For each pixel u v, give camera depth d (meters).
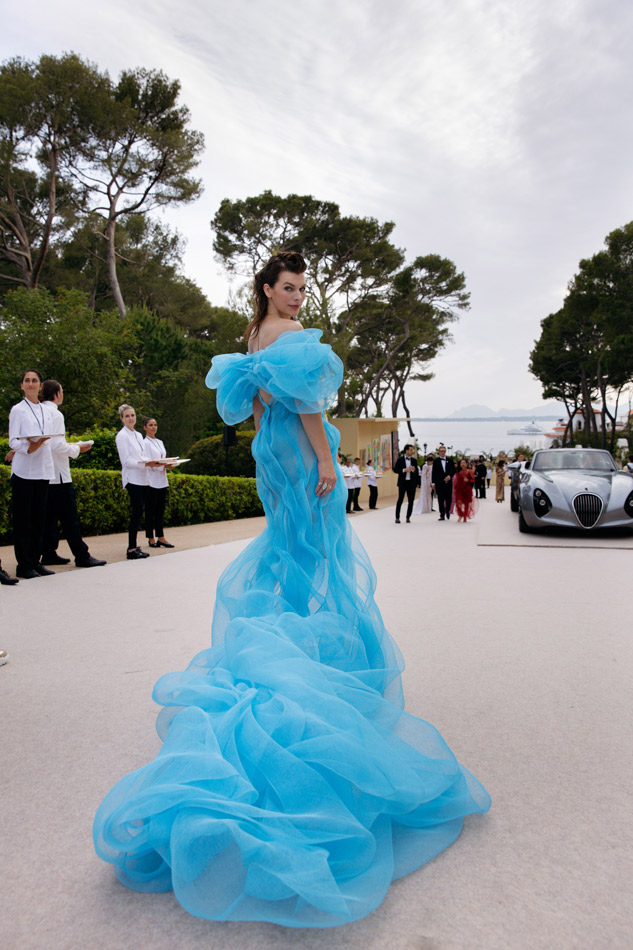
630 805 2.18
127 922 1.63
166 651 4.08
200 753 1.89
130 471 8.20
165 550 9.09
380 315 37.62
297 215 31.66
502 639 4.34
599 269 35.59
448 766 2.16
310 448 2.67
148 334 24.19
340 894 1.59
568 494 10.16
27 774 2.45
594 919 1.61
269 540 2.69
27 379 6.77
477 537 10.73
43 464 6.69
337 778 1.95
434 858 1.89
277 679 2.11
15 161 24.77
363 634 2.63
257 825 1.73
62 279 30.16
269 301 2.78
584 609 5.23
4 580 6.33
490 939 1.54
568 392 55.19
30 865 1.89
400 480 14.28
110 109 24.48
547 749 2.63
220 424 25.89
